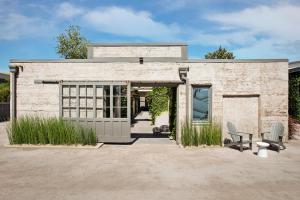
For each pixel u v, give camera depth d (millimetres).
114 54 12875
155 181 6973
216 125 11547
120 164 8609
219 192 6227
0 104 24594
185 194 6094
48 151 10492
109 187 6535
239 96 12336
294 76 17141
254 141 12180
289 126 13594
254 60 12141
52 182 6887
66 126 11445
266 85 12219
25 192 6199
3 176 7375
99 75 12180
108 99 12125
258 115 12383
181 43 12648
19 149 10820
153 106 21188
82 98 12227
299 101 16344
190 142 11383
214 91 12102
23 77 12312
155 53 12750
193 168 8172
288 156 9766
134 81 12117
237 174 7578
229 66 12141
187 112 12008
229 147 11336
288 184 6773
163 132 16391
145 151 10578
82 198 5855
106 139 12047
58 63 12242
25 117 12117
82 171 7840
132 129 18328
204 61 12078
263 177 7320
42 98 12305
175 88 13070
